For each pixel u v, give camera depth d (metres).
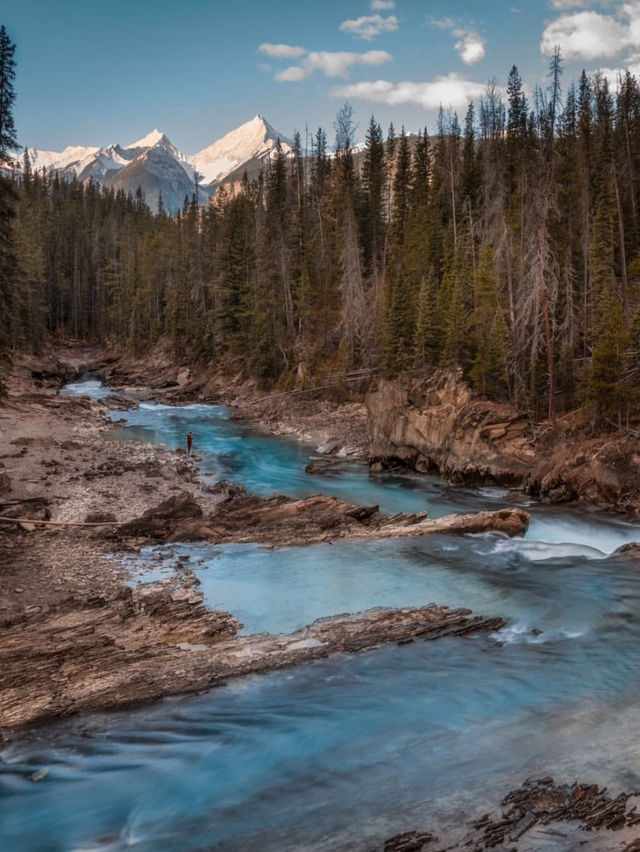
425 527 23.50
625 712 11.19
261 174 100.00
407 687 12.28
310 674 12.87
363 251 69.94
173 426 53.12
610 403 30.55
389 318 49.09
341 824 8.50
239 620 15.75
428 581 18.38
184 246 96.94
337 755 10.14
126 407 62.66
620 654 13.61
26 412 50.12
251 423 55.22
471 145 73.69
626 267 48.59
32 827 8.65
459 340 40.56
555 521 26.16
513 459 32.00
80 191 153.88
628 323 36.59
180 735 10.75
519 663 13.26
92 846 8.26
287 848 8.05
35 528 23.20
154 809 8.98
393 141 91.19
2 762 10.11
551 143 36.31
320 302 67.00
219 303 77.00
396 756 10.06
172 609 16.14
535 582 18.22
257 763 9.98
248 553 21.03
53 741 10.63
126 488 29.94
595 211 48.16
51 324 115.00
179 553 21.03
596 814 8.40
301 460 41.00
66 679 12.62
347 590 17.70
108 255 122.19
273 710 11.50
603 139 56.41
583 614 15.84
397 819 8.53
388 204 82.12
